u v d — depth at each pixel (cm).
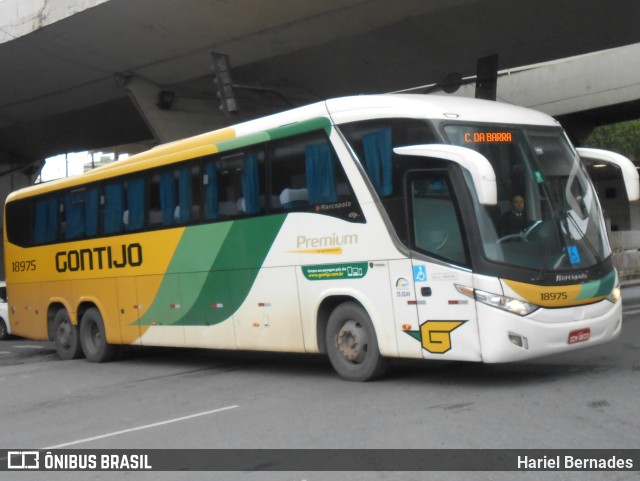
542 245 952
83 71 2523
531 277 925
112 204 1515
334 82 2592
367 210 1035
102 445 845
